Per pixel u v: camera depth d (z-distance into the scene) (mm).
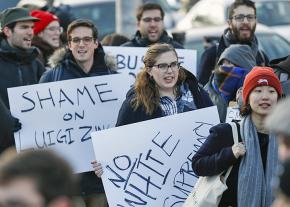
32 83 15742
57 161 5188
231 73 13984
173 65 12523
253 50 16828
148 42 18078
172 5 44906
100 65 14523
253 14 16734
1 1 32031
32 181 5113
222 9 30750
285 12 31156
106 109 14203
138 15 18156
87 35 14188
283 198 5473
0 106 12773
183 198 12516
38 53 15938
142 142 12422
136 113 12648
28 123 13891
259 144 10727
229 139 10766
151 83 12656
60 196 5133
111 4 32469
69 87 14086
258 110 10672
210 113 12586
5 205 5102
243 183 10570
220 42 16922
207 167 10656
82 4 32500
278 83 10750
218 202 10648
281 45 24516
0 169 5141
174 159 12492
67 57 14406
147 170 12438
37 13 18672
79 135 14086
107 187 12344
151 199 12430
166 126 12469
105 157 12352
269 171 10578
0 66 15656
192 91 12859
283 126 5805
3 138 12781
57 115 14000
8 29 15758
